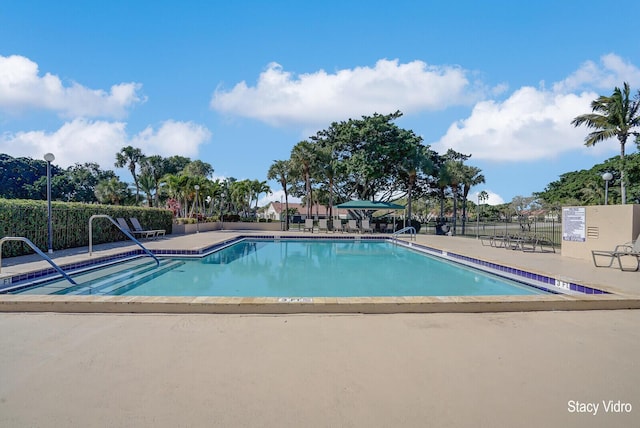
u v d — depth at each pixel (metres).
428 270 9.90
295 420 1.99
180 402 2.16
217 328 3.60
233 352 2.97
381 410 2.10
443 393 2.31
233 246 15.47
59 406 2.10
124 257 10.07
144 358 2.82
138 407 2.10
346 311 4.20
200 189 30.67
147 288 7.17
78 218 11.62
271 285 7.67
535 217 13.91
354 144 26.33
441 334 3.50
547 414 2.08
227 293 6.87
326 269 9.95
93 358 2.81
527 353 3.02
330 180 27.16
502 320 3.99
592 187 37.00
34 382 2.40
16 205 9.08
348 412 2.07
